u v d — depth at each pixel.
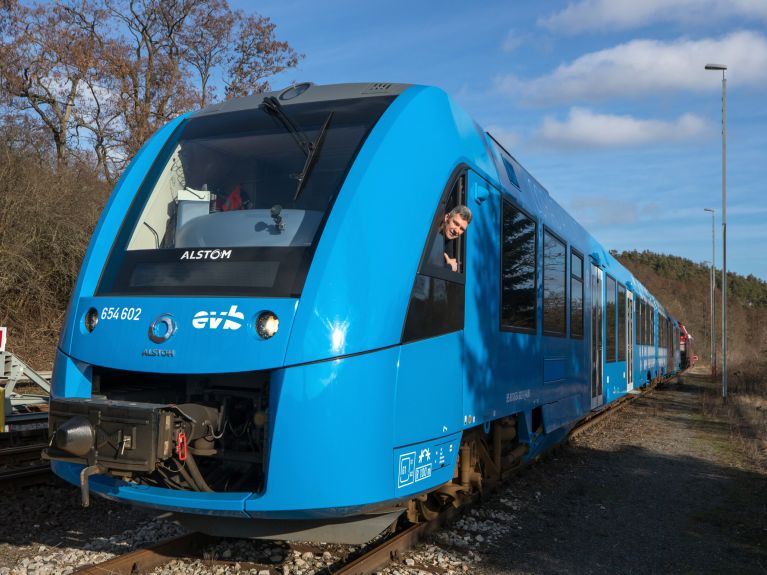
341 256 4.28
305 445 3.98
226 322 4.16
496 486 7.62
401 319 4.46
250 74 28.88
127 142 26.73
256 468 4.55
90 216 20.33
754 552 6.12
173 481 4.41
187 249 4.72
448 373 5.02
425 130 5.11
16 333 19.11
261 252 4.47
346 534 4.69
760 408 19.95
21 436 9.16
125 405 4.08
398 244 4.56
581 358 9.52
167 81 26.89
